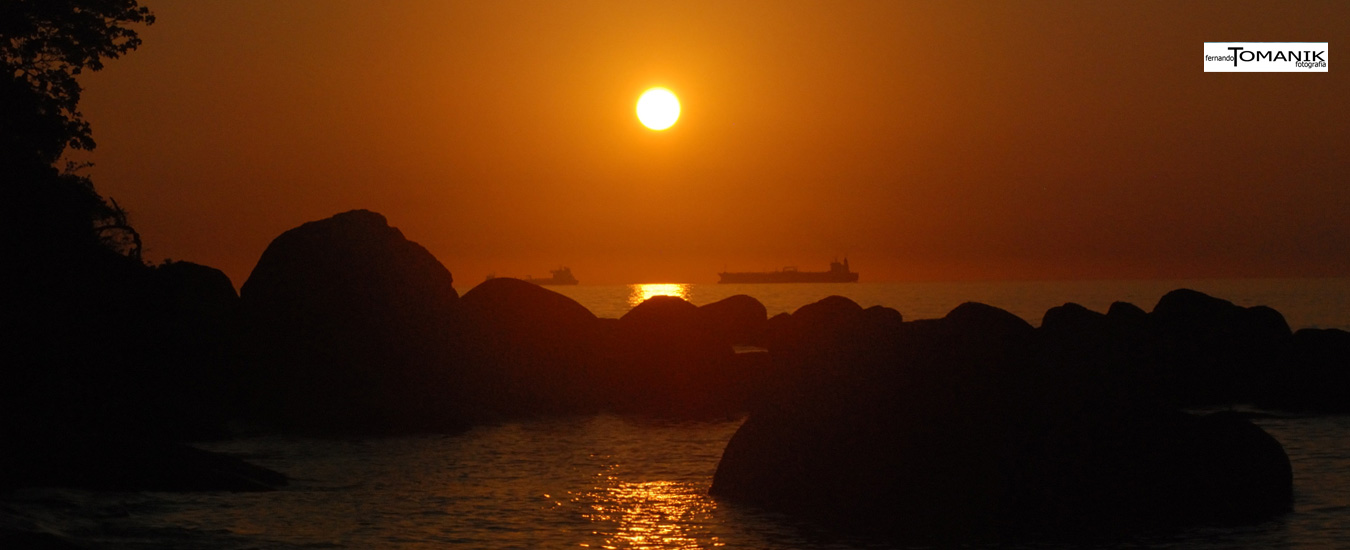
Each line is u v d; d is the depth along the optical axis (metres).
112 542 44.34
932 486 49.50
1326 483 57.09
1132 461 49.34
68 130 85.31
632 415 98.69
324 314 103.69
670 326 115.06
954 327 55.06
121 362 77.75
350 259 107.75
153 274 83.12
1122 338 55.16
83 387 73.62
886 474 50.66
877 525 48.97
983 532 47.28
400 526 49.88
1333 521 48.31
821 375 56.78
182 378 86.81
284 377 99.62
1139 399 52.34
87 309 75.69
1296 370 94.94
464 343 107.00
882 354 55.47
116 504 51.66
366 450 76.50
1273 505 50.28
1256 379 97.94
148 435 74.94
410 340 104.81
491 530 49.19
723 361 114.19
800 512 51.84
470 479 63.47
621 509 53.72
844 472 51.84
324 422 88.75
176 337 84.25
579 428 89.44
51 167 79.94
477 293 117.06
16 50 85.94
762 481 54.97
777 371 60.56
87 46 87.88
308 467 68.38
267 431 86.81
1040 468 49.12
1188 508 48.69
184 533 46.84
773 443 55.72
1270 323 103.50
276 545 45.59
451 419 90.25
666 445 78.69
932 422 51.56
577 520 51.16
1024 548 44.62
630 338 113.75
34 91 84.00
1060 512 48.00
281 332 102.50
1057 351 53.41
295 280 105.44
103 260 79.62
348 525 49.91
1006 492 48.66
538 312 113.25
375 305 105.50
